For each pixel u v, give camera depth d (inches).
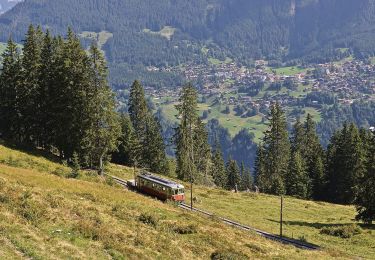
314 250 1910.7
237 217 2647.6
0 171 1787.6
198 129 4606.3
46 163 2854.3
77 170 2647.6
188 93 3996.1
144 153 4658.0
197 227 1695.4
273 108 4729.3
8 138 3582.7
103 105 3208.7
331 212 3245.6
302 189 4360.2
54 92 3277.6
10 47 3506.4
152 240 1417.3
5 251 1020.5
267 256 1583.4
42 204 1421.0
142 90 4790.8
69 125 3186.5
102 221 1448.1
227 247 1569.9
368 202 2615.7
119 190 2266.2
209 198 3225.9
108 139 3221.0
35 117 3422.7
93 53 3181.6
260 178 5226.4
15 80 3449.8
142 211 1774.1
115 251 1232.8
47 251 1088.2
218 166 5570.9
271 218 2810.0
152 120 4911.4
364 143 4111.7
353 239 2288.4
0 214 1224.2
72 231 1284.4
